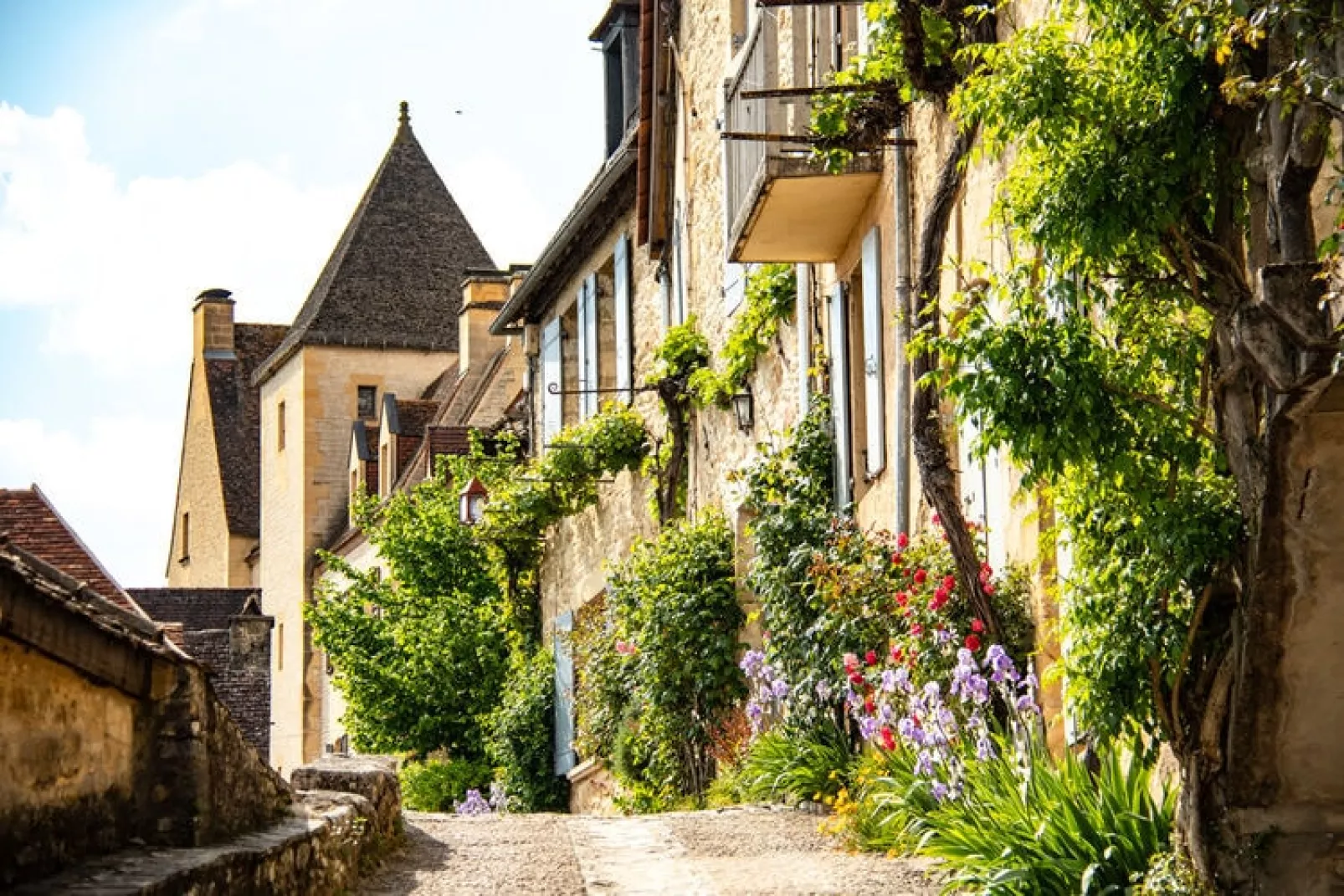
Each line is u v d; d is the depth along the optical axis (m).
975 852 9.66
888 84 12.88
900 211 13.75
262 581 54.50
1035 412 8.11
